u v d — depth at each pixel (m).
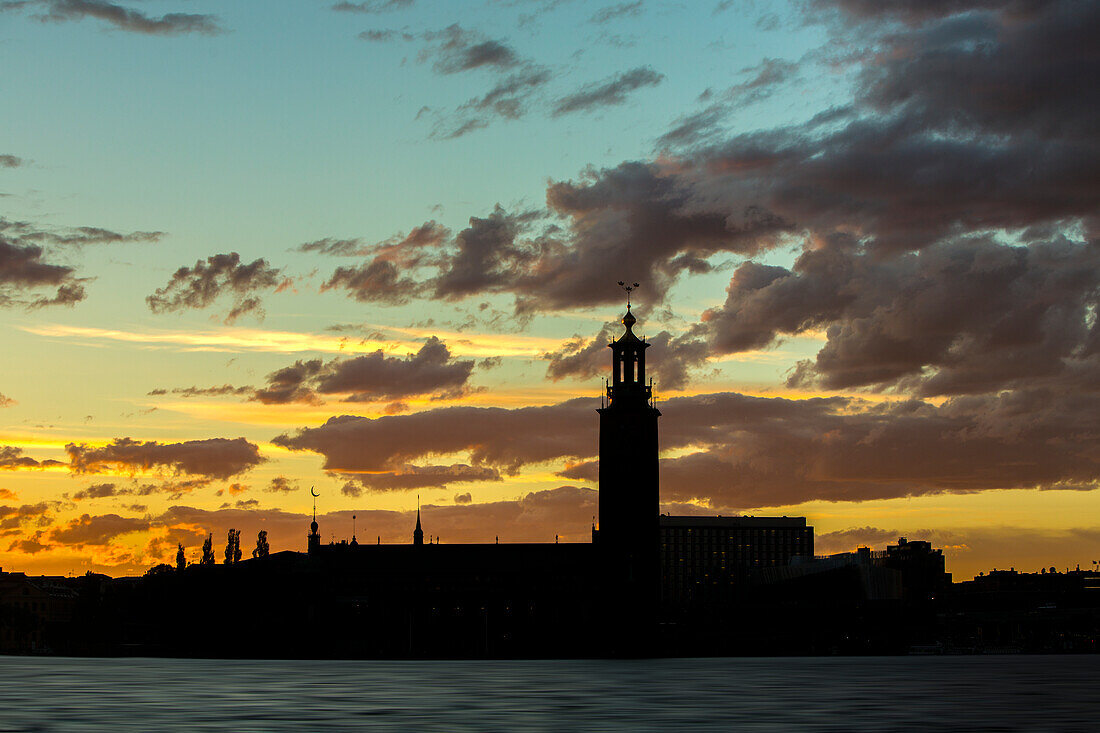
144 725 89.50
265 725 89.56
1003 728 90.88
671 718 96.81
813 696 124.44
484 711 102.25
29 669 189.88
